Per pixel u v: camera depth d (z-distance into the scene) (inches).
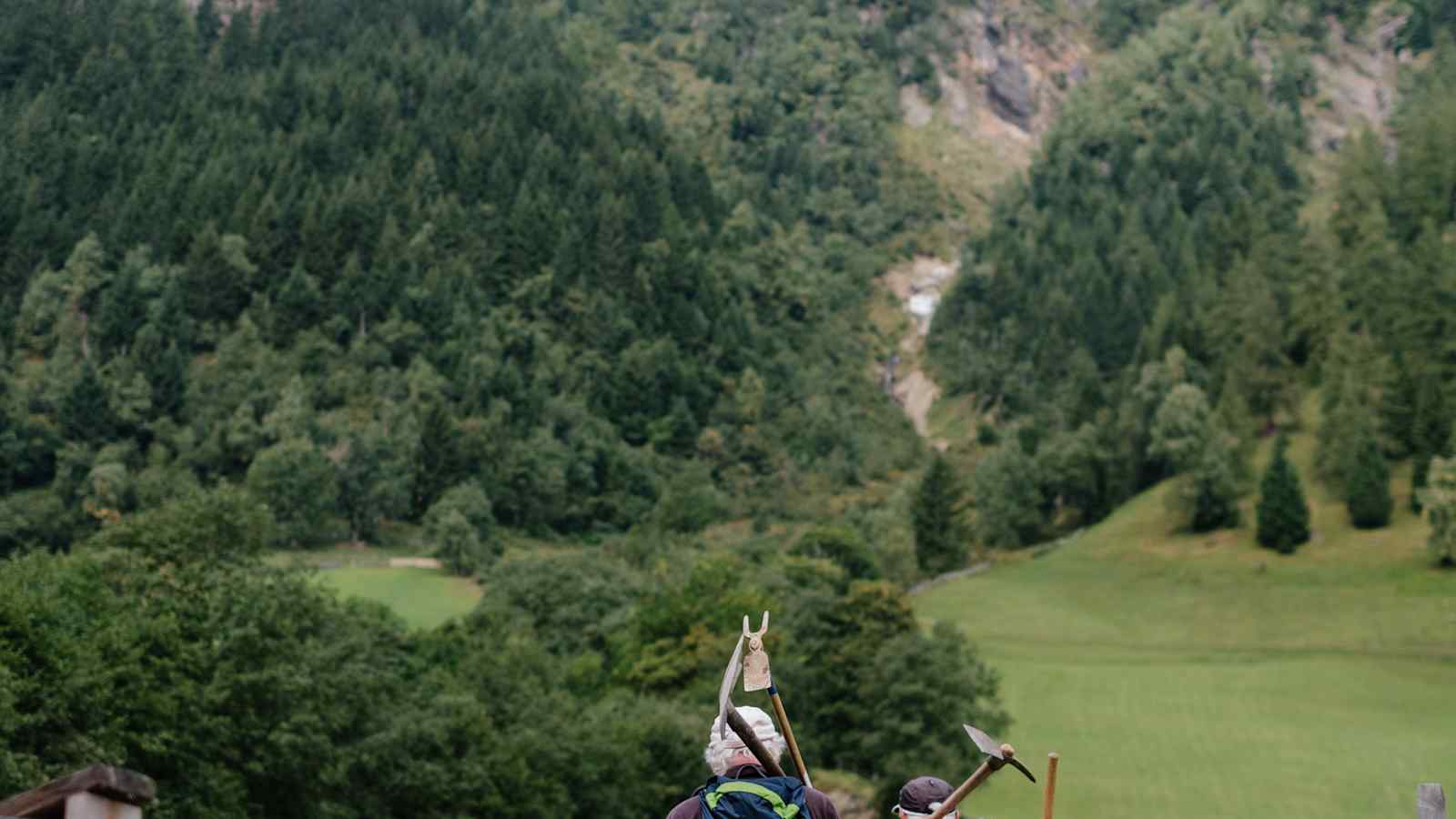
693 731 3026.6
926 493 7647.6
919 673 3371.1
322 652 2057.1
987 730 3459.6
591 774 2635.3
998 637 6082.7
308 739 1926.7
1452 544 6309.1
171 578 2087.8
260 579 2114.9
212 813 1711.4
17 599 1594.5
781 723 269.0
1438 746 3996.1
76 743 1539.1
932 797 276.5
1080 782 3604.8
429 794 2251.5
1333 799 3437.5
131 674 1663.4
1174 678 5123.0
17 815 280.7
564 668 3885.3
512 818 2415.1
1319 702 4690.0
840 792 3235.7
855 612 3651.6
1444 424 7327.8
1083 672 5246.1
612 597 5221.5
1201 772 3745.1
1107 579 6983.3
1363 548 6732.3
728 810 247.4
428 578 7377.0
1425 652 5388.8
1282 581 6525.6
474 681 2815.0
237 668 1905.8
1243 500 7667.3
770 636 3622.0
